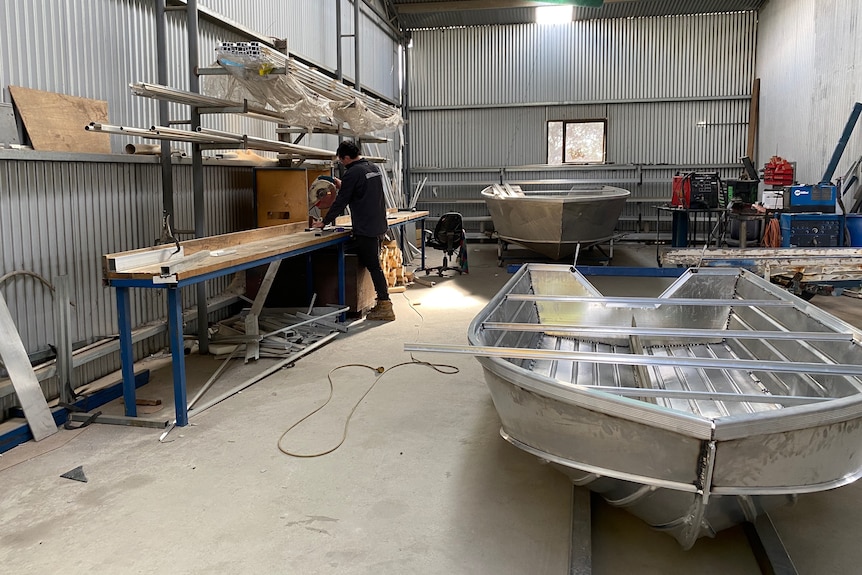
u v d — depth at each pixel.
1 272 3.38
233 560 2.20
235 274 5.86
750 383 3.28
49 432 3.26
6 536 2.35
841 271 5.72
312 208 5.73
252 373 4.27
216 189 5.50
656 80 12.11
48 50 3.71
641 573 2.18
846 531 2.39
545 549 2.27
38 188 3.60
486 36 12.42
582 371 3.38
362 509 2.54
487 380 2.47
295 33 7.22
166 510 2.53
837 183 7.72
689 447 1.86
